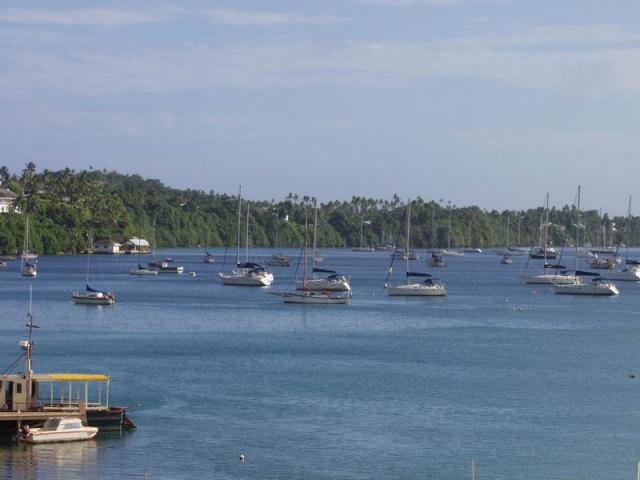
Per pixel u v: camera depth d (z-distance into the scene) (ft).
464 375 585.63
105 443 411.95
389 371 595.06
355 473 379.96
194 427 440.45
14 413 411.75
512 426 454.40
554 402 507.30
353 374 581.12
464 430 445.37
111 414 429.38
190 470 379.96
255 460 393.09
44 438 407.64
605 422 464.65
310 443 418.31
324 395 513.86
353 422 455.63
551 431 446.19
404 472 382.22
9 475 368.48
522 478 378.53
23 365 595.88
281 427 443.32
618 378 582.35
